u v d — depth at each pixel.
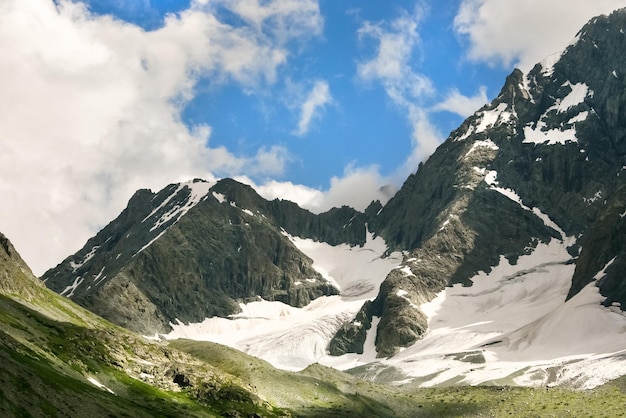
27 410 153.75
